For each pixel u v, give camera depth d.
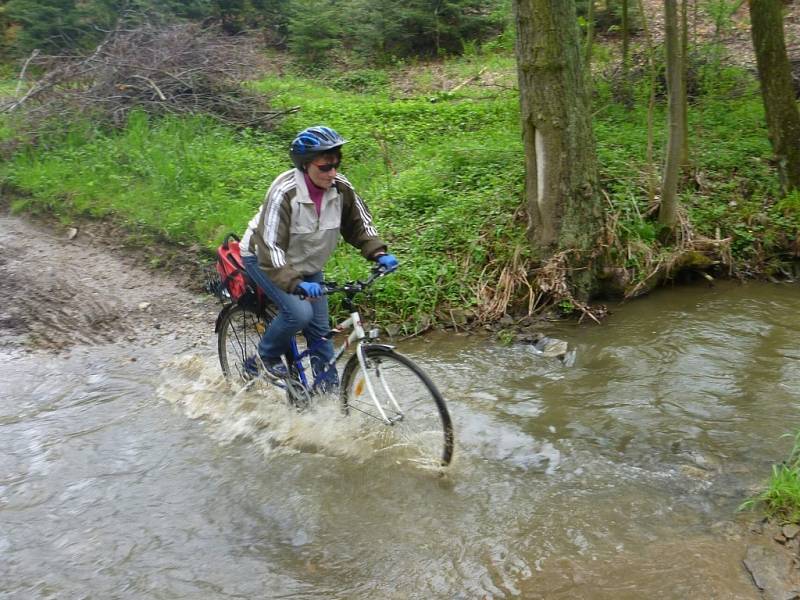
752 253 7.51
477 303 6.59
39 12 15.46
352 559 3.50
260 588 3.33
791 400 4.87
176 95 11.29
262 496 4.04
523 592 3.24
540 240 6.82
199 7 16.45
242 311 5.14
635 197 7.69
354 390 4.46
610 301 6.90
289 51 17.80
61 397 5.27
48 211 9.23
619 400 5.00
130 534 3.73
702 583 3.22
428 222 7.54
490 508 3.85
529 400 5.08
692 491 3.92
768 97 7.94
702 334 6.05
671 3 6.60
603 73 11.71
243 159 9.71
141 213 8.46
